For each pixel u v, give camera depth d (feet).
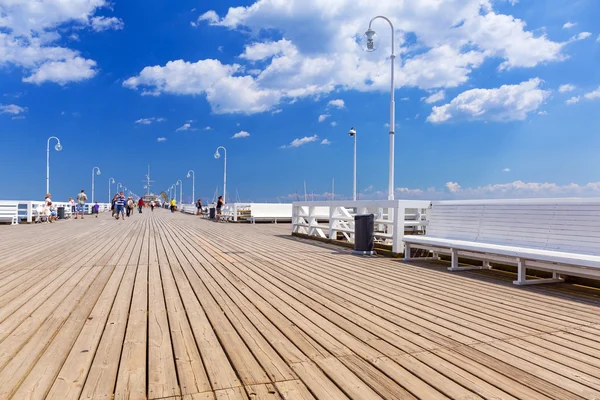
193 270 19.60
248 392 6.98
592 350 9.09
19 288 15.30
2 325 10.68
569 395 6.94
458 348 9.16
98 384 7.26
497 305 13.14
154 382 7.34
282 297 14.10
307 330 10.41
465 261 22.29
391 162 32.65
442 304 13.23
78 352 8.80
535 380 7.52
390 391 7.06
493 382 7.43
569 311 12.42
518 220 18.15
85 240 34.53
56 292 14.66
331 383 7.36
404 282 16.94
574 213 15.78
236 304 13.07
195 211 122.62
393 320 11.35
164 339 9.68
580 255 14.49
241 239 36.27
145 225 57.57
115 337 9.80
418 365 8.18
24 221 63.46
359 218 26.03
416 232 30.19
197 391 7.02
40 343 9.35
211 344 9.35
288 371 7.86
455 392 7.03
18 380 7.39
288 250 28.07
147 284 16.16
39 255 24.76
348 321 11.25
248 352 8.85
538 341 9.67
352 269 20.22
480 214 20.38
